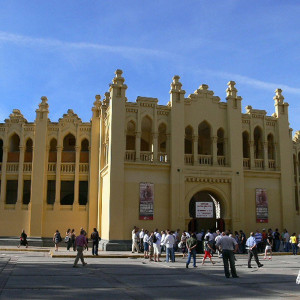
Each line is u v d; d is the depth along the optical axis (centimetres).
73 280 1552
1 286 1371
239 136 3497
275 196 3553
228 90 3569
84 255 2686
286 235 3209
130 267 2067
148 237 2700
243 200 3384
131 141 3938
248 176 3506
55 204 3709
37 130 3794
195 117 3450
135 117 3316
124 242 3078
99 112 3891
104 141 3675
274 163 3631
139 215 3161
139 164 3228
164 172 3300
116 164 3161
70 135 4034
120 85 3281
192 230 3459
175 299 1176
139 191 3200
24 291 1281
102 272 1833
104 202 3425
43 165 3728
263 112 3678
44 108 3844
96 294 1245
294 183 4009
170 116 3378
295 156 4081
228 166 3425
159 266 2138
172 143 3300
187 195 3278
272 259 2662
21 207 3697
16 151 3947
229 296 1230
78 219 3691
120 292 1285
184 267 2091
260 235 3097
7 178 3797
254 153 3825
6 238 3634
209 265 2198
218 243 1719
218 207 3478
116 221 3083
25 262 2242
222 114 3544
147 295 1238
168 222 3228
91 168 3769
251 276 1725
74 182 3778
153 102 3372
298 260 2586
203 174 3328
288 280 1594
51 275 1694
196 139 3412
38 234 3594
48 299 1152
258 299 1180
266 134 3650
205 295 1248
